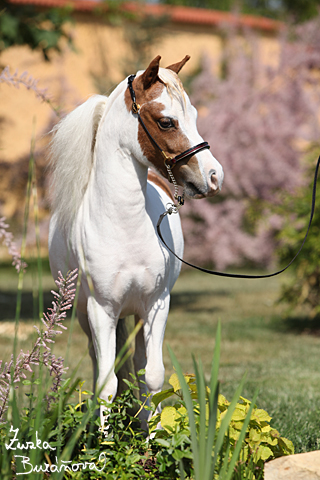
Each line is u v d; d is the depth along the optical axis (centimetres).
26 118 2491
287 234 1174
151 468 380
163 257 439
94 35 2658
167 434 372
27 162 2097
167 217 493
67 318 1300
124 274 426
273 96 2086
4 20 1149
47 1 2498
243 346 998
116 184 424
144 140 414
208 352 942
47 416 381
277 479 337
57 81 2231
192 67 2806
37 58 2330
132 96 420
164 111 403
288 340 1059
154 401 398
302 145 2395
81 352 930
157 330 446
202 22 2833
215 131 1936
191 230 1966
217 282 2016
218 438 296
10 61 2286
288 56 2083
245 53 2227
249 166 1917
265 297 1644
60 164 459
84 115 454
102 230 427
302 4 4350
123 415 398
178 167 407
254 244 1962
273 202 1930
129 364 516
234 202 1925
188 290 1806
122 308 443
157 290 441
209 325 1208
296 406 607
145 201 439
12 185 2078
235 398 307
